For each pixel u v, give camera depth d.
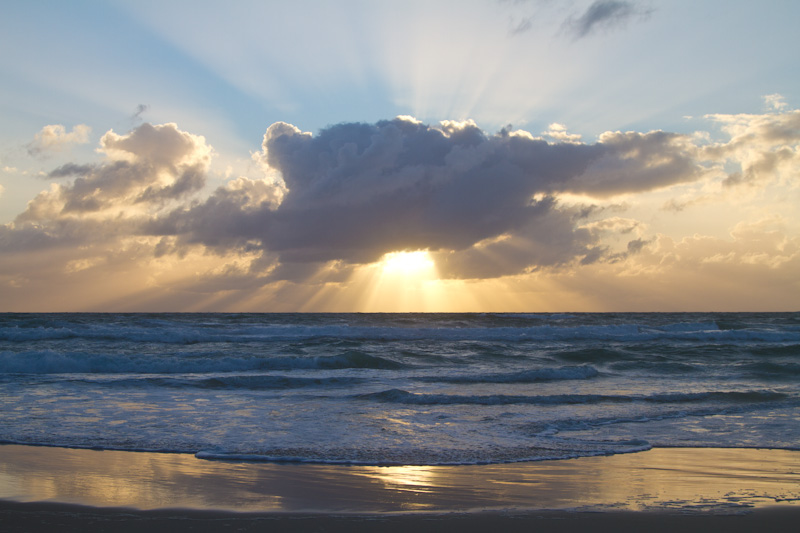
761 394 14.08
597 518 5.56
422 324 54.34
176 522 5.29
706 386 16.41
